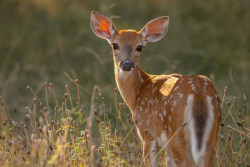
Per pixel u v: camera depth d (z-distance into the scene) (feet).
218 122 24.85
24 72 54.75
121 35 31.94
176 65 54.39
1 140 29.73
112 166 28.07
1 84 50.11
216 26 64.75
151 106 28.32
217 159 29.35
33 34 62.34
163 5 70.49
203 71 55.26
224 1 68.44
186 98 24.63
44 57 57.98
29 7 68.18
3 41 60.75
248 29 62.95
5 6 67.51
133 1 71.20
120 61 31.24
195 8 69.15
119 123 37.47
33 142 25.38
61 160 26.02
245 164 29.25
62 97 42.96
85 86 47.52
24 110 42.63
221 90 42.98
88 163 26.68
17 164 26.00
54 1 69.56
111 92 43.39
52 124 29.19
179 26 64.03
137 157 30.17
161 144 27.25
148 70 51.57
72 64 56.13
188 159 24.52
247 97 41.68
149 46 58.70
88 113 39.09
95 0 70.79
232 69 54.34
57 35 61.67
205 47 60.03
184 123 24.06
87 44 59.16
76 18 66.33
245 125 33.81
